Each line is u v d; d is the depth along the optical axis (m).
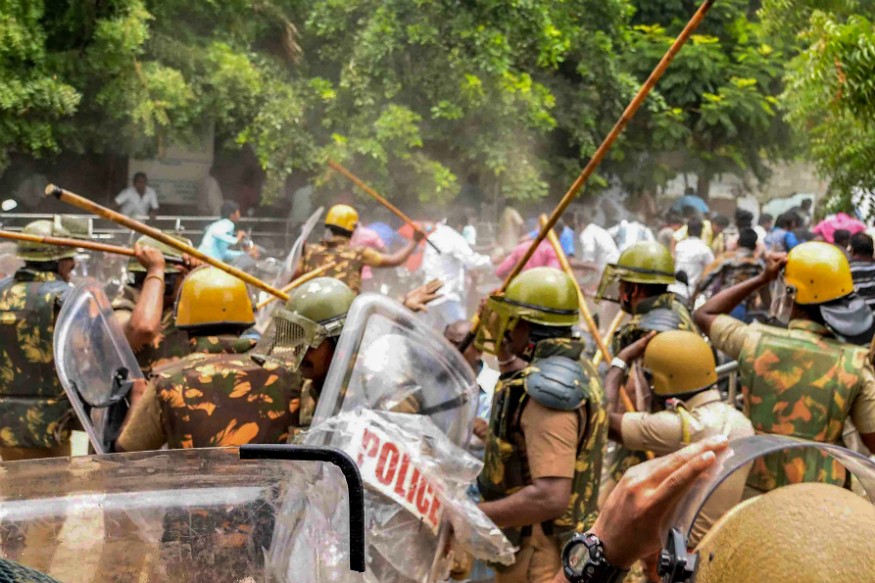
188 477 1.86
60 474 1.86
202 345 3.75
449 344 3.39
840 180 10.65
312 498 1.93
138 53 14.48
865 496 1.41
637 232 15.10
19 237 4.56
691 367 4.05
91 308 4.07
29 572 1.02
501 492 3.72
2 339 4.93
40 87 13.20
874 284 8.56
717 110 19.05
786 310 4.57
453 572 3.50
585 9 18.11
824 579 1.00
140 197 15.30
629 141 19.31
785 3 10.09
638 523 1.50
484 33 15.83
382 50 15.48
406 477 3.02
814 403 4.38
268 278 9.54
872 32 8.93
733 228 20.02
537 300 3.74
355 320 3.24
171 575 1.74
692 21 3.48
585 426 3.66
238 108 15.65
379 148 15.30
